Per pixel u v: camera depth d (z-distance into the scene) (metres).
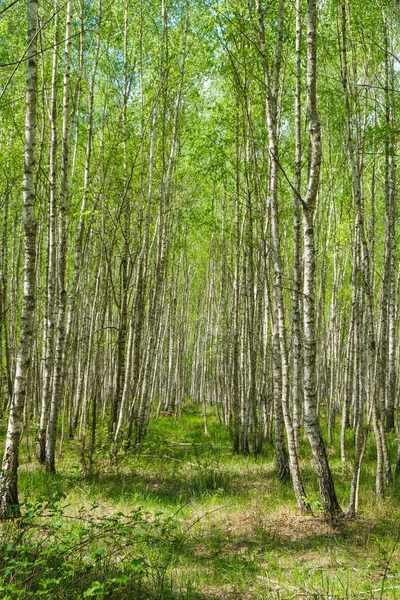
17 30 12.62
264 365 14.21
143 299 13.21
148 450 12.08
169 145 15.97
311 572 5.58
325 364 17.20
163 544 6.25
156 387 27.22
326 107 12.53
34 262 6.73
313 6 7.09
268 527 7.05
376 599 4.84
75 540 5.09
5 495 6.40
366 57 10.73
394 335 15.20
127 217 13.25
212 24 10.26
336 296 16.11
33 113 6.74
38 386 16.06
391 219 10.69
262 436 13.86
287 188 14.52
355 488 7.14
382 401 9.67
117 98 14.13
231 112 12.39
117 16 14.02
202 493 8.76
